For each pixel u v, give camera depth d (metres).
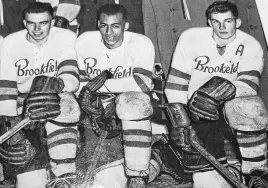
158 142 3.20
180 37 3.25
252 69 3.20
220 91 3.08
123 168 3.08
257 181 3.02
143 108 2.98
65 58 3.22
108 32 3.18
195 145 3.10
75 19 3.44
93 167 3.08
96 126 3.12
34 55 3.24
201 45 3.23
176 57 3.24
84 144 3.12
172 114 3.17
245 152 3.03
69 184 3.00
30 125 3.07
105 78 3.15
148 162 3.01
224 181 3.09
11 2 3.47
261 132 3.01
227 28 3.19
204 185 3.11
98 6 3.46
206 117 3.08
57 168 3.00
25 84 3.25
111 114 3.14
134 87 3.16
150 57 3.22
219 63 3.23
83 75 3.27
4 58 3.23
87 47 3.25
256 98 3.07
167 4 3.49
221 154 3.12
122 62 3.24
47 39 3.25
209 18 3.23
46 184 3.02
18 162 3.12
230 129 3.11
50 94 3.00
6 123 3.17
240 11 3.49
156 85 3.39
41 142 3.10
